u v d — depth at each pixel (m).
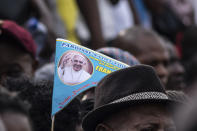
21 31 8.60
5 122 4.43
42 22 12.47
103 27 15.04
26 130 4.54
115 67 6.67
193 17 17.03
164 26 16.34
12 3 11.90
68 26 14.03
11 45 8.46
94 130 6.16
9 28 8.43
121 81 5.93
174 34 16.38
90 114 5.95
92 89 7.48
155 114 5.87
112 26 15.12
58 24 13.89
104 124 6.01
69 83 6.40
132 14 15.62
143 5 16.27
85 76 6.46
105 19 15.07
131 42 10.72
